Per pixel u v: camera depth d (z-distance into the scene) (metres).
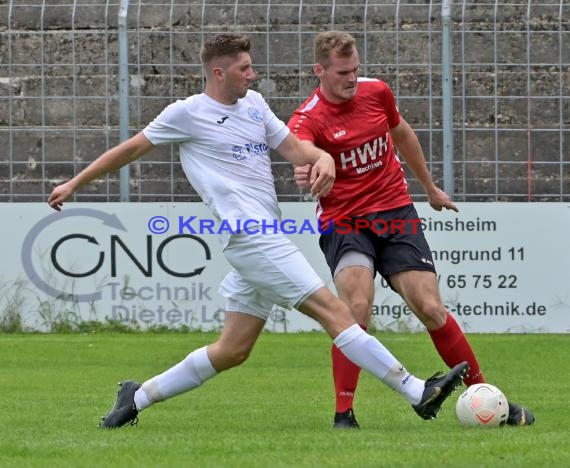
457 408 23.81
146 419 25.67
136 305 51.62
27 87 51.88
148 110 51.56
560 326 51.28
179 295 51.53
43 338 49.50
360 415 26.61
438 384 22.22
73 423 24.98
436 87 51.09
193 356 23.75
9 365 40.28
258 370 38.56
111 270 51.59
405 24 51.00
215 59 22.84
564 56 51.03
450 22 50.81
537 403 28.80
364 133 25.61
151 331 51.47
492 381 34.91
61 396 31.14
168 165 51.47
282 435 22.11
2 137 52.00
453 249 51.06
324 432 22.73
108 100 51.72
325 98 25.81
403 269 25.27
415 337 49.16
